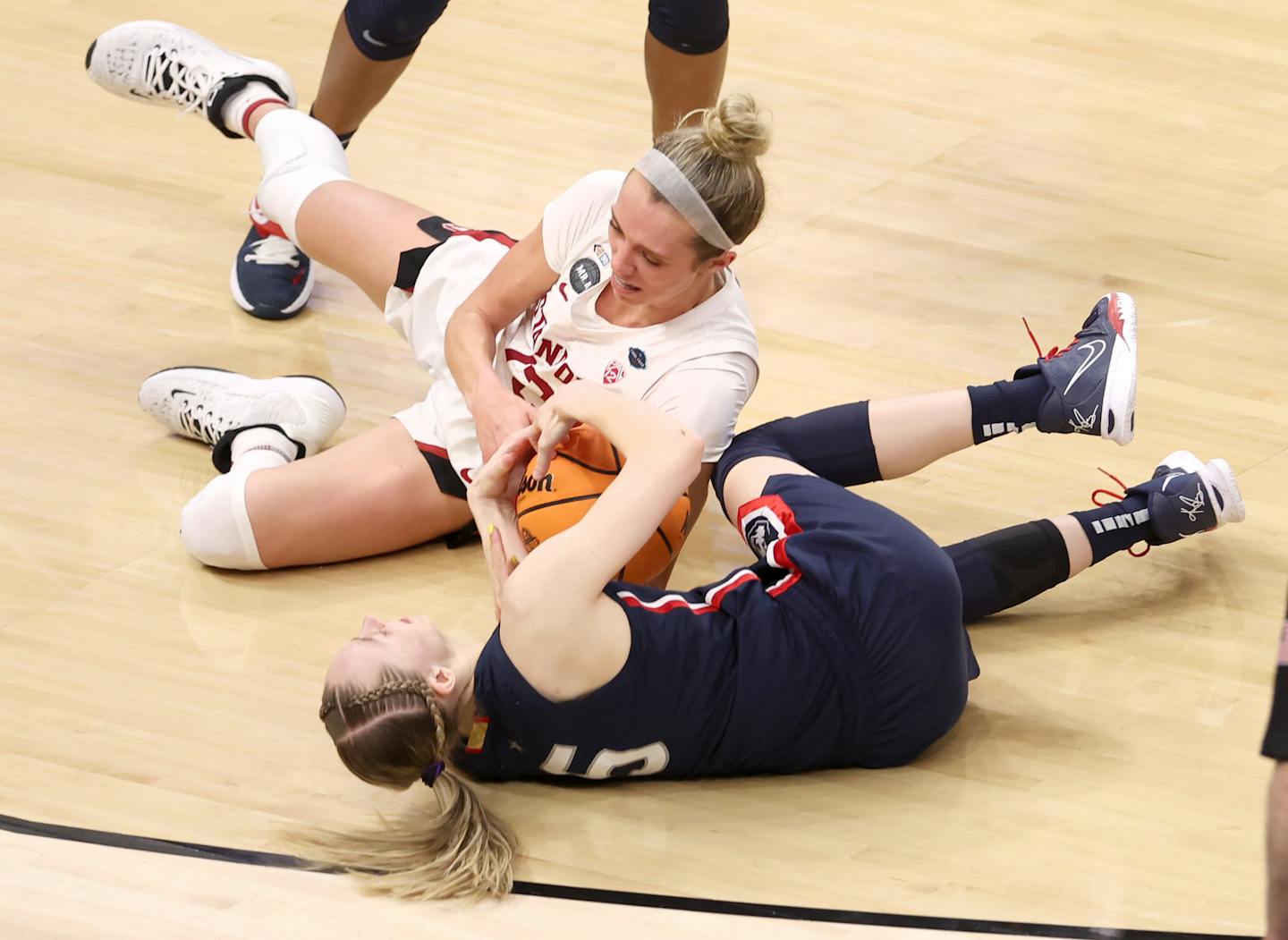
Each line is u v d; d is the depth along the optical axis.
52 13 16.56
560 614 7.40
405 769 7.54
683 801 8.02
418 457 9.65
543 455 8.05
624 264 8.12
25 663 8.80
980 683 8.84
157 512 10.09
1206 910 7.41
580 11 17.34
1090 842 7.80
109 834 7.70
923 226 13.62
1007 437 11.02
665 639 7.66
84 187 13.61
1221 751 8.40
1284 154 15.07
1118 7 18.05
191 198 13.60
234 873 7.49
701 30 11.26
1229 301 12.70
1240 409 11.35
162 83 12.04
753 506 8.22
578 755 7.76
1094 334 9.59
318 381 10.48
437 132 14.67
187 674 8.80
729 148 7.90
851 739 8.03
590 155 14.47
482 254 9.97
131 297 12.26
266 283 12.10
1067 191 14.27
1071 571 9.11
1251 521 10.20
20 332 11.75
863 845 7.76
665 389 8.57
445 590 9.59
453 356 9.09
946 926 7.29
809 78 16.11
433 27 16.72
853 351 11.91
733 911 7.35
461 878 7.41
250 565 9.56
